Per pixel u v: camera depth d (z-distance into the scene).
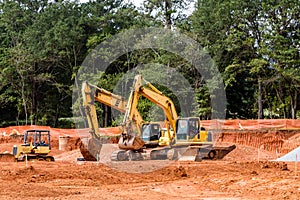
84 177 23.45
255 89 59.97
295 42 52.66
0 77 64.62
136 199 16.48
